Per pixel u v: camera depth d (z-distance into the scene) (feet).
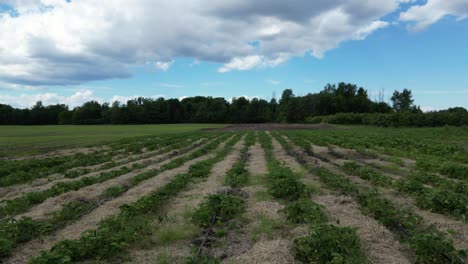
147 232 28.14
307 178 49.14
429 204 33.68
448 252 21.71
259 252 23.59
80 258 23.31
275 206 35.19
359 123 272.31
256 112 408.46
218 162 67.97
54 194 42.34
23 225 28.22
